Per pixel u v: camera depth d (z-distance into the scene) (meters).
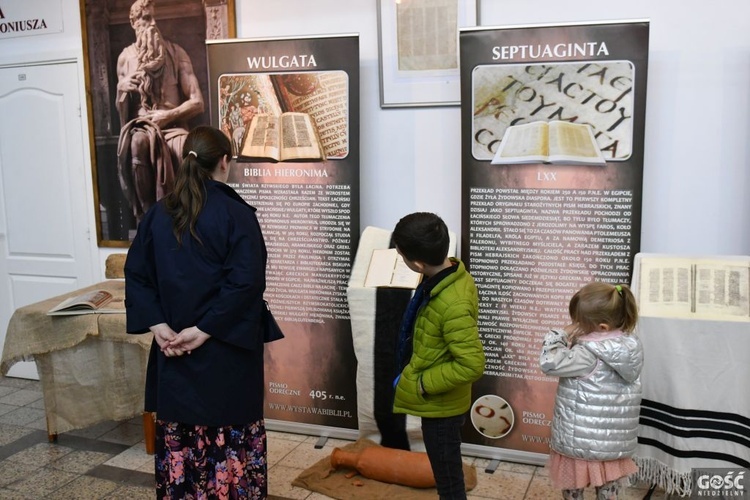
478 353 2.05
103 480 3.05
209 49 3.33
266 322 2.30
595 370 2.20
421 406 2.15
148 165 3.88
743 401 2.52
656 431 2.63
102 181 4.03
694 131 2.86
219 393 2.13
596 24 2.74
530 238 2.93
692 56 2.82
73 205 4.18
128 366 3.21
